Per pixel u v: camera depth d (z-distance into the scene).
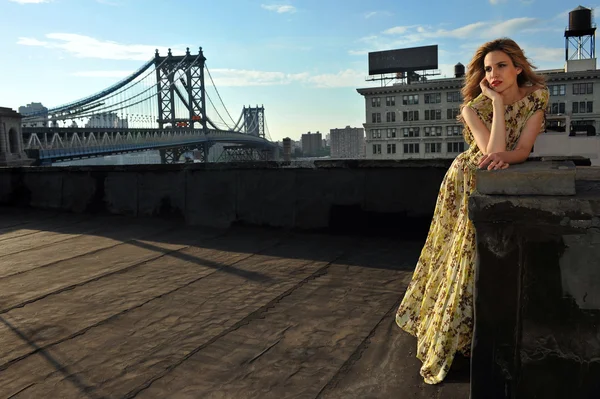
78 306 3.43
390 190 5.10
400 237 5.07
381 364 2.37
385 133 88.12
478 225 1.60
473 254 2.03
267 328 2.90
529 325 1.57
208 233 5.73
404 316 2.56
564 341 1.53
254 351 2.61
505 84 2.03
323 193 5.41
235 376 2.36
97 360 2.59
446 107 83.81
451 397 2.01
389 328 2.80
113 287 3.84
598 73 73.44
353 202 5.27
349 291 3.50
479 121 2.10
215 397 2.18
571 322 1.52
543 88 2.05
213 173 6.04
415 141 86.12
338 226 5.35
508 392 1.61
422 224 4.99
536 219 1.52
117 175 6.91
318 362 2.45
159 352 2.65
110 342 2.81
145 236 5.74
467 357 2.16
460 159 2.24
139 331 2.95
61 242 5.61
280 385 2.26
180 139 85.88
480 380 1.64
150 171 6.59
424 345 2.28
